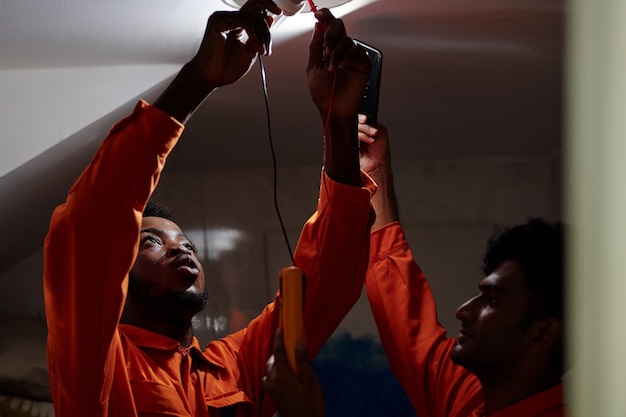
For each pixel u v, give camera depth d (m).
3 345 2.46
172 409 1.34
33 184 2.11
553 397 1.13
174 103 1.19
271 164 2.98
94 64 1.84
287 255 2.94
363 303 2.86
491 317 1.17
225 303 2.91
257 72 2.03
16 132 1.84
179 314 1.49
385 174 1.60
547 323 1.14
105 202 1.13
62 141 1.86
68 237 1.14
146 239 1.51
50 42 1.61
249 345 1.55
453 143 2.83
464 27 1.76
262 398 1.51
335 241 1.42
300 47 1.84
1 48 1.61
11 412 2.31
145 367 1.39
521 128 2.66
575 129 0.41
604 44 0.38
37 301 2.88
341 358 2.83
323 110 1.36
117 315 1.17
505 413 1.15
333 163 1.39
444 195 3.01
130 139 1.15
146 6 1.45
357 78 1.31
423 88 2.24
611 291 0.38
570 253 0.45
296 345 0.88
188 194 2.96
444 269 2.96
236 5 1.32
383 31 1.78
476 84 2.21
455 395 1.39
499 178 3.02
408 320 1.49
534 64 2.04
